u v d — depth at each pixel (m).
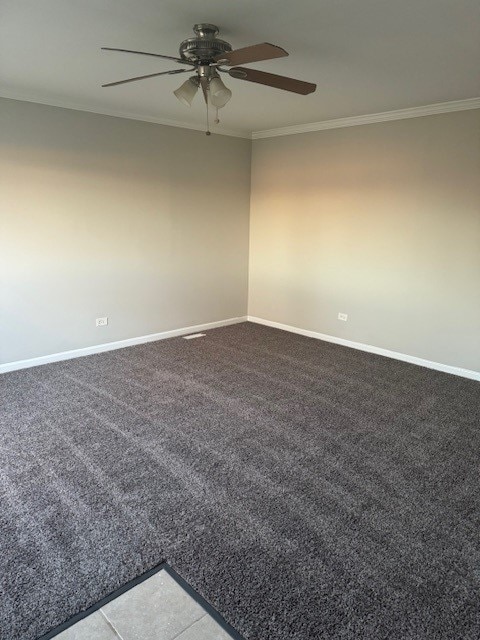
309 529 2.14
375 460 2.74
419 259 4.29
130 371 4.14
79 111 4.03
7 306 3.93
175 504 2.30
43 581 1.83
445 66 2.87
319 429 3.12
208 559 1.96
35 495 2.35
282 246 5.49
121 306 4.73
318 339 5.29
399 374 4.20
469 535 2.13
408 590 1.81
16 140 3.73
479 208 3.84
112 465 2.63
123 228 4.56
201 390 3.75
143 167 4.59
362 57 2.71
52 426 3.08
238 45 2.54
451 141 3.90
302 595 1.78
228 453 2.79
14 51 2.69
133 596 1.77
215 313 5.68
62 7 2.08
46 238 4.05
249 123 4.85
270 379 4.03
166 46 2.60
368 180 4.53
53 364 4.27
